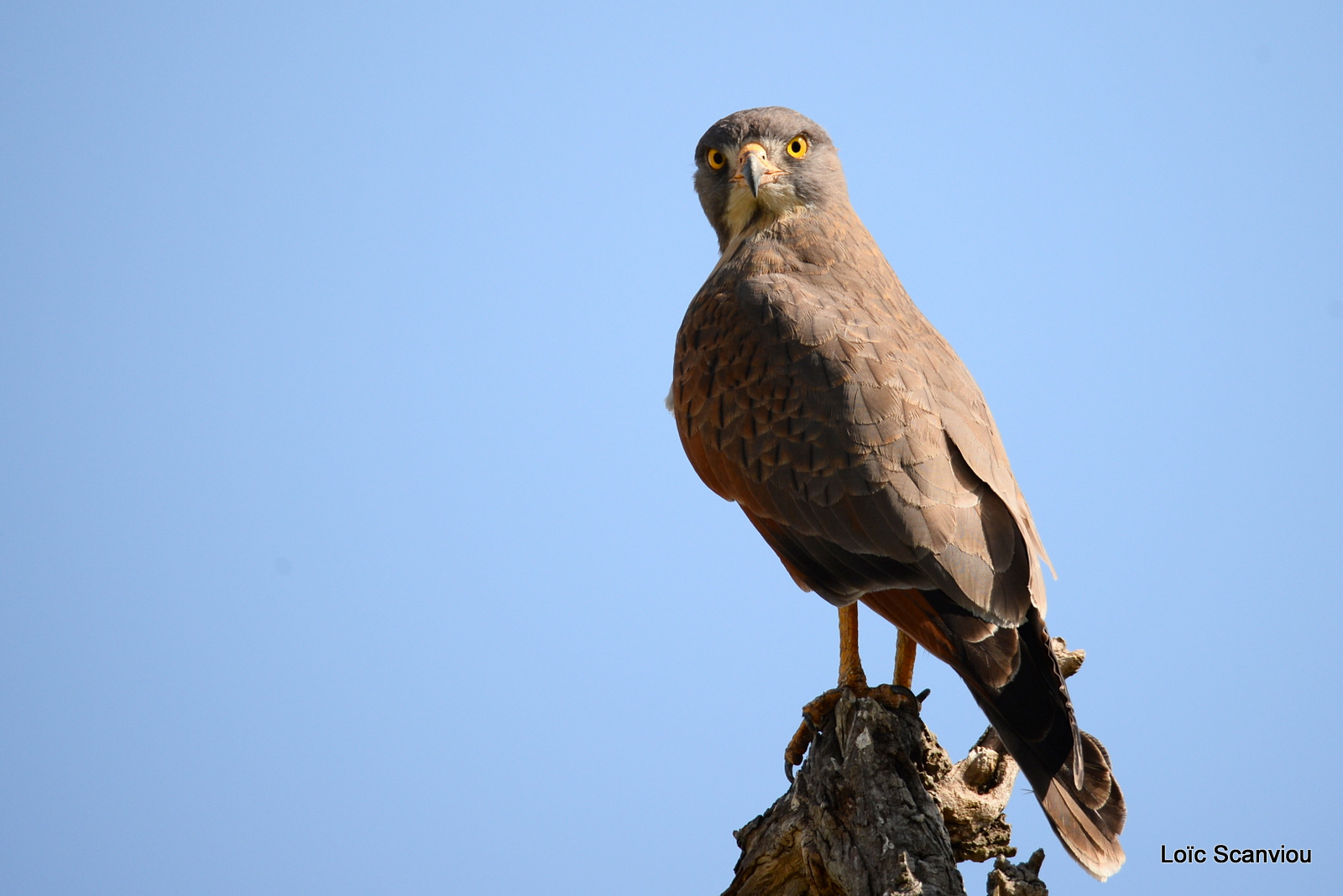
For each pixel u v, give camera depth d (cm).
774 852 995
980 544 1020
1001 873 845
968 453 1055
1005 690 957
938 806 944
